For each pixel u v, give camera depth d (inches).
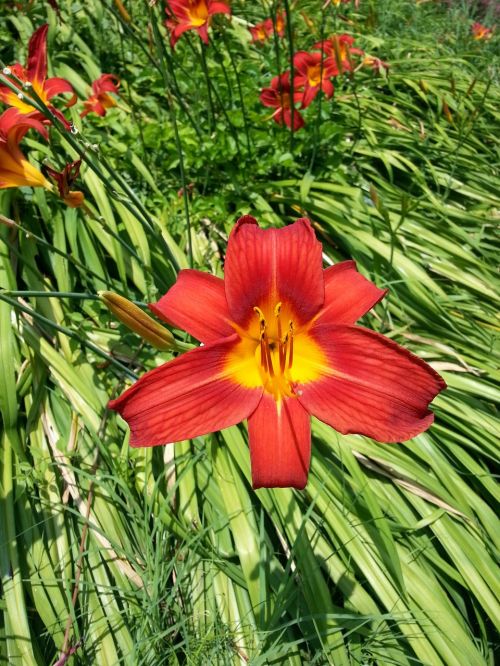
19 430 13.6
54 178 10.5
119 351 15.1
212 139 19.4
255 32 24.0
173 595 11.0
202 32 16.5
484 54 34.5
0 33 21.7
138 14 24.8
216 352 8.3
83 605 11.5
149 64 23.4
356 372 8.3
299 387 8.5
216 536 12.5
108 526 12.4
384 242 18.0
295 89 19.1
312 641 11.6
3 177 10.5
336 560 12.3
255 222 8.6
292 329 8.6
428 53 33.0
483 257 20.6
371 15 30.5
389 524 13.0
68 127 10.4
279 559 12.7
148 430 7.6
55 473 13.0
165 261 16.9
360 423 8.1
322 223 19.1
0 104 17.9
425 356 16.6
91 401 13.9
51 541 12.1
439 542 13.5
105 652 11.0
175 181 19.7
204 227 18.8
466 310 18.2
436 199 21.6
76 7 24.2
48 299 15.4
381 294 8.7
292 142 19.6
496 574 12.7
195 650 10.9
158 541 11.3
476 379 16.1
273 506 12.8
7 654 10.8
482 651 12.2
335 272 9.0
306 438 8.2
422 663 11.2
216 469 13.2
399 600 11.8
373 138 22.8
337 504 13.0
